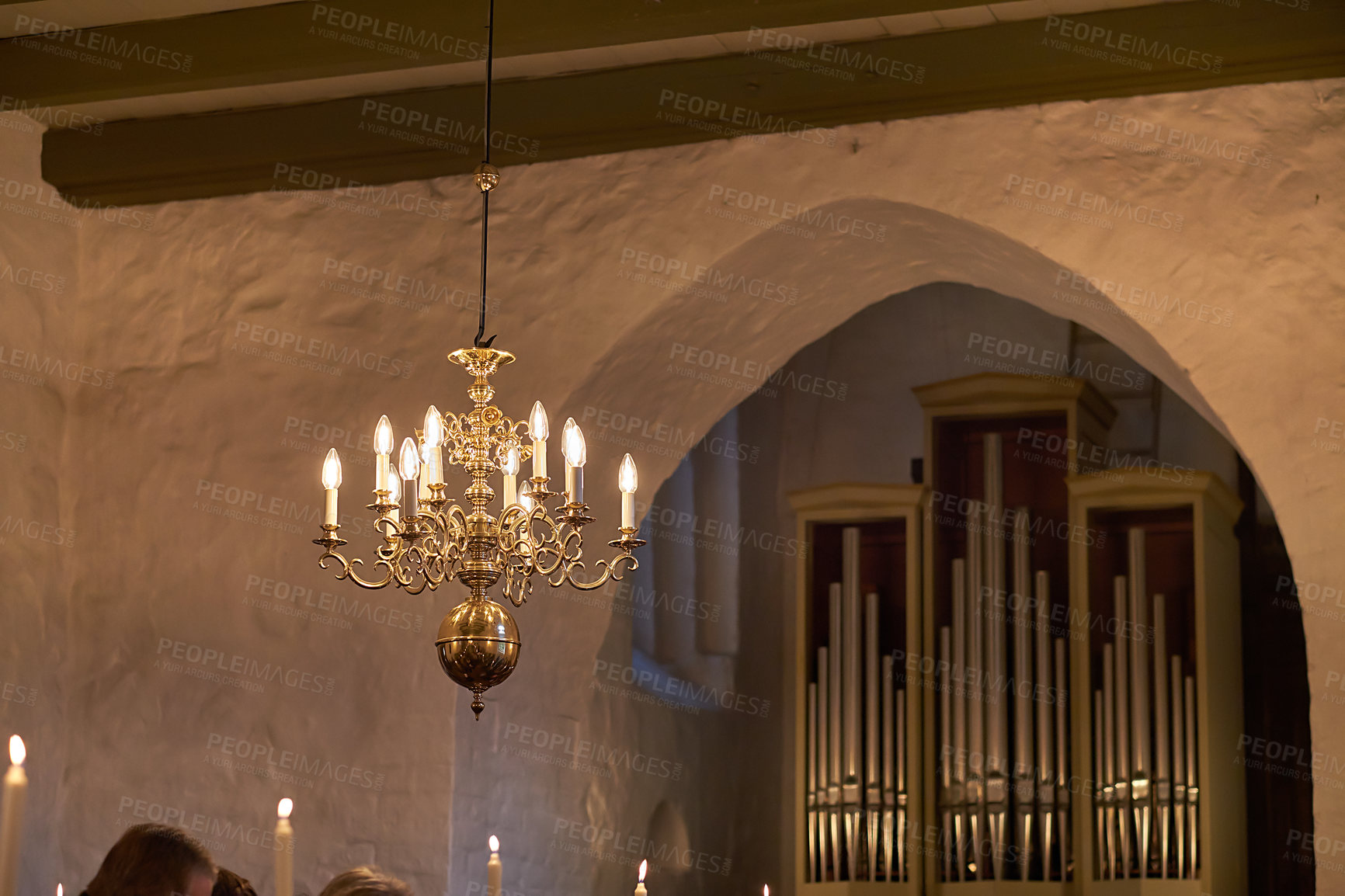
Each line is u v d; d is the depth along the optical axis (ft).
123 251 17.70
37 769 16.34
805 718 21.50
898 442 23.66
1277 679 20.71
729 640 23.13
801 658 21.70
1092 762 20.02
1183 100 14.56
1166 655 19.97
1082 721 20.01
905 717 20.97
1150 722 19.71
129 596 16.99
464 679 10.60
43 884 16.20
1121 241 14.52
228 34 15.69
